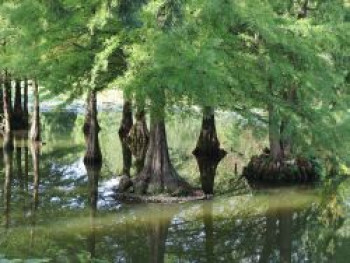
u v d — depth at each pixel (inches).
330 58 1084.5
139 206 812.6
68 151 1277.1
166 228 709.3
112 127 1713.8
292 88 919.0
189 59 692.1
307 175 1022.4
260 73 804.6
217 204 844.0
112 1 472.4
